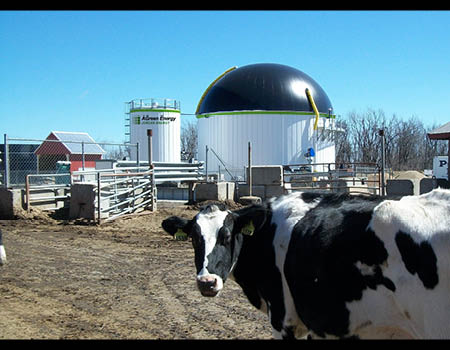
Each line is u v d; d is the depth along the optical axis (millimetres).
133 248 12711
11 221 16891
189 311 7438
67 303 7906
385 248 3471
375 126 63781
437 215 3359
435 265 3203
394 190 22359
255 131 41156
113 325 6832
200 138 44406
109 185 17562
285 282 4312
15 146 38188
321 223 4047
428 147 66500
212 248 4504
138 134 44625
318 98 43062
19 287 8914
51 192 18641
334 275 3770
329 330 3928
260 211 4438
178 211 20031
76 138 44719
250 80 42094
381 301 3520
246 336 6320
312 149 41438
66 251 12305
